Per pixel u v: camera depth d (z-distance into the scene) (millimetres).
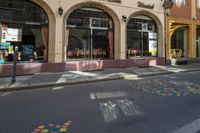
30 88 10102
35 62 13930
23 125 5410
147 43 18938
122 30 16969
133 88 9930
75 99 7980
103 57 16656
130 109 6672
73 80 11477
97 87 10344
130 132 4938
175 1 20594
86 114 6223
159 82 11492
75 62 14914
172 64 20094
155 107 6852
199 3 23016
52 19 14164
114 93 8930
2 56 12969
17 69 12969
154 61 18984
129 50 17766
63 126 5324
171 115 6078
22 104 7363
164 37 19609
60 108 6840
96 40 16250
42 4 13852
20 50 13555
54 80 11391
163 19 19562
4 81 11016
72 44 15125
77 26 15289
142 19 18547
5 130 5109
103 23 16516
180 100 7680
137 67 17547
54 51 14164
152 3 18703
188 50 22297
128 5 17219
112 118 5879
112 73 14055
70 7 14625
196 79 12477
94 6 15672
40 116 6078
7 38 13094
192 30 22281
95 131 5012
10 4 13125
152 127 5219
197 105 7039
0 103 7508
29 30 13820
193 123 5438
